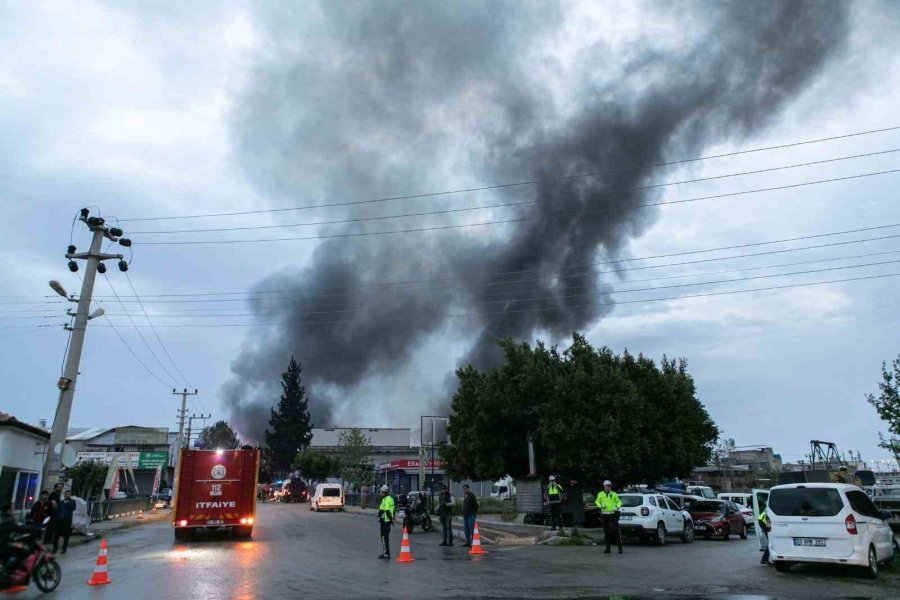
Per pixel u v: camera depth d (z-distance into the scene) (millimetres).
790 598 10500
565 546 21219
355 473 65375
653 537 21891
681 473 30656
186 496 22562
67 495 19250
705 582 12516
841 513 13414
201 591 11375
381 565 15461
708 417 33750
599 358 29406
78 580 13039
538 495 30516
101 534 25469
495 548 20500
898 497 23641
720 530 25578
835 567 14992
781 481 22953
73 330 24203
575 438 26703
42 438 28859
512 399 29141
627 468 26688
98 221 25156
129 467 53188
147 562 16203
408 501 28406
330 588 11703
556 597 10664
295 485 74750
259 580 12773
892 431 17078
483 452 30000
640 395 28797
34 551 11375
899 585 12156
